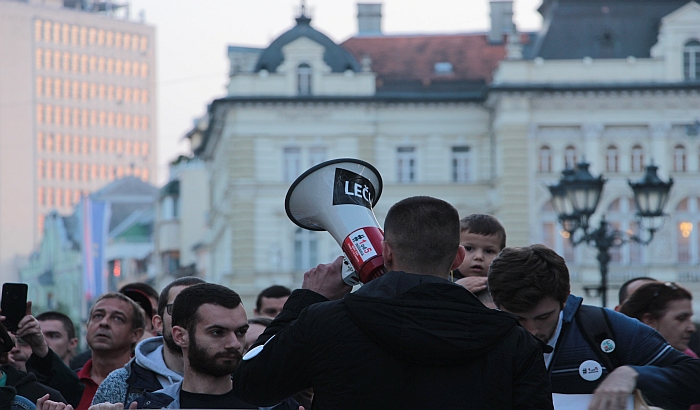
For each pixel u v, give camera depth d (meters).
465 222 8.33
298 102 49.22
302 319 5.37
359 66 51.19
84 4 170.75
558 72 47.41
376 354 5.17
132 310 9.31
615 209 47.22
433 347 5.11
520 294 6.39
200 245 68.75
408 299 5.22
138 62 167.50
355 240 5.79
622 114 47.31
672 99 47.19
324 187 5.95
